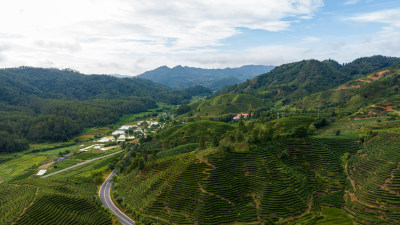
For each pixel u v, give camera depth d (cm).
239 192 9606
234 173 10350
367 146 12225
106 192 12438
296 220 8438
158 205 9650
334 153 12162
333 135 14100
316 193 9962
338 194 9756
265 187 9712
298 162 11500
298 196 9425
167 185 10325
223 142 13175
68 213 9131
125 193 11556
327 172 10969
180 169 10956
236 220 8594
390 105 19225
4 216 8456
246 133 14912
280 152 11869
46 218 8525
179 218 8888
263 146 12088
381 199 8644
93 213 9675
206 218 8656
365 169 10512
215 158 11062
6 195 10531
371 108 19600
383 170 9819
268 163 10875
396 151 10531
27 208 8688
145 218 8919
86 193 11756
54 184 11875
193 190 9756
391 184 9031
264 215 8712
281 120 18650
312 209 8956
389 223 7725
